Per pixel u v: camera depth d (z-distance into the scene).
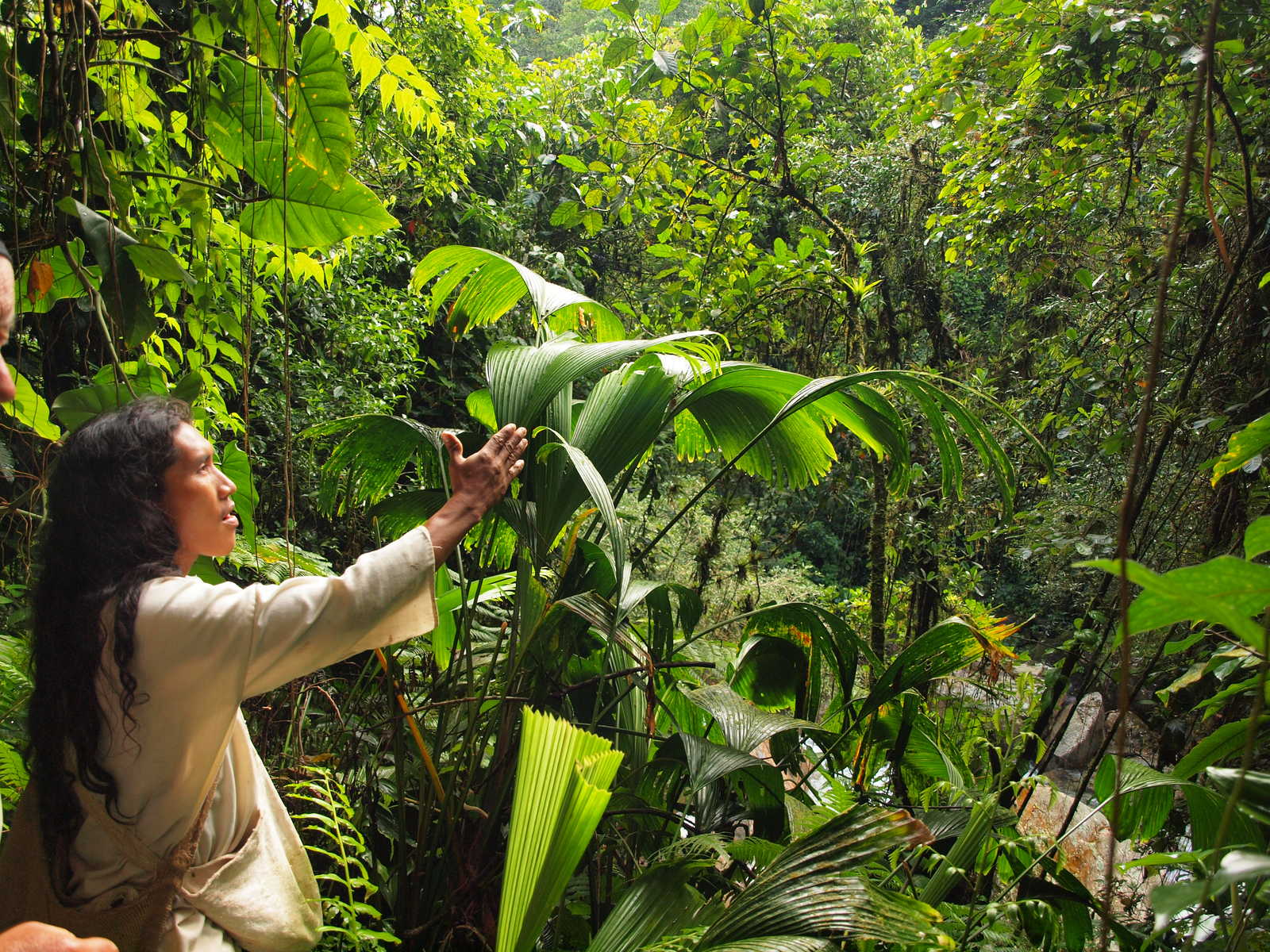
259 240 2.20
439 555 1.40
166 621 1.22
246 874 1.38
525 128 6.45
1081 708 5.15
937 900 1.76
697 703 2.46
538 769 1.41
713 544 4.91
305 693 2.28
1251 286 2.96
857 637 2.56
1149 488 2.93
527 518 2.13
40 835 1.29
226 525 1.37
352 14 2.99
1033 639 5.80
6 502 1.93
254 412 4.16
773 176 4.77
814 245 4.71
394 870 2.17
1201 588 0.86
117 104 2.04
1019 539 4.41
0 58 1.74
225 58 2.01
